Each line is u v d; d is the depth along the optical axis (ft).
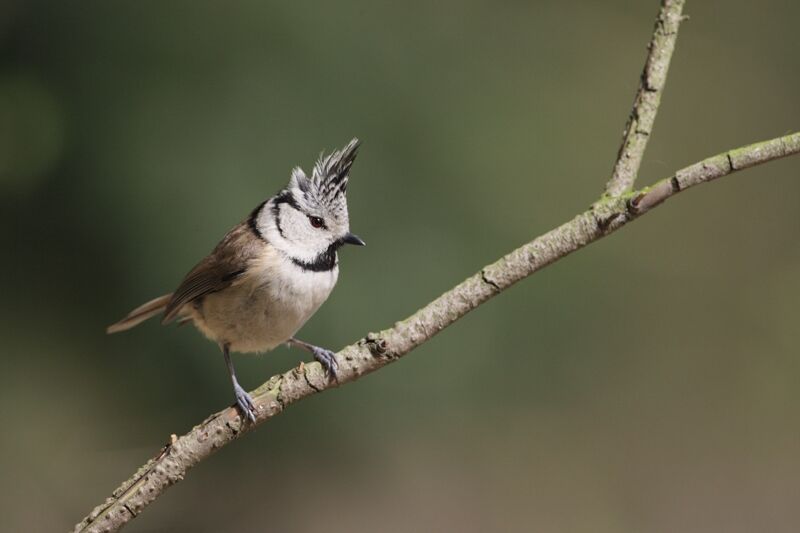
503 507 44.45
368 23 39.73
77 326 39.99
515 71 44.45
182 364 38.42
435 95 40.73
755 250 53.83
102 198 37.27
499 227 40.65
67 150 37.50
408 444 43.27
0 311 39.86
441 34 41.96
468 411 43.21
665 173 55.47
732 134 57.16
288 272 22.93
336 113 38.19
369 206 38.04
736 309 51.60
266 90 37.42
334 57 38.68
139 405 40.29
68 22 37.73
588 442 46.39
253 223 23.77
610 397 47.26
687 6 59.93
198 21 37.52
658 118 57.36
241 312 23.32
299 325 23.84
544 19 46.73
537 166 43.09
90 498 40.40
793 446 47.34
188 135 36.78
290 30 38.11
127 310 37.96
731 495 46.06
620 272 48.75
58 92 37.58
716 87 58.34
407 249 38.19
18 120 37.37
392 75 39.73
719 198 54.75
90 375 40.55
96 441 40.88
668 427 47.47
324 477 43.01
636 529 44.70
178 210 36.35
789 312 50.90
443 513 43.29
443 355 40.96
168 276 36.65
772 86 58.54
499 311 43.14
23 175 37.70
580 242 15.56
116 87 37.42
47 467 40.75
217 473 42.60
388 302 37.17
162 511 41.68
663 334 49.44
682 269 51.60
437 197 39.58
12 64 37.73
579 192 44.01
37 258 38.91
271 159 36.94
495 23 44.09
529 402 44.91
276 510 42.47
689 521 45.09
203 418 39.01
